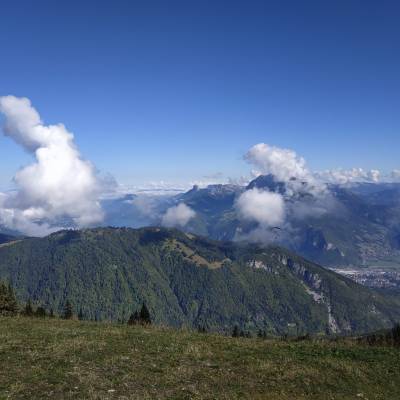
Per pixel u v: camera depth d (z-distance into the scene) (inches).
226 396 961.5
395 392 1137.4
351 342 1776.6
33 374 980.6
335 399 1033.5
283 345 1476.4
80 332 1457.9
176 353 1235.9
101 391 922.7
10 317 1973.4
